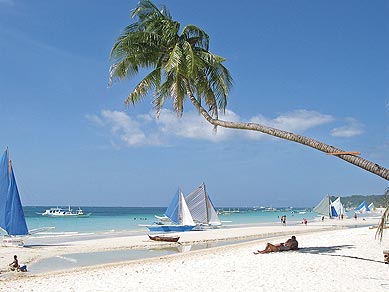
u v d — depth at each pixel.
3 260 25.95
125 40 20.06
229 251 26.64
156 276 16.47
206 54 20.36
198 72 21.06
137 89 20.92
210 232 48.66
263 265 17.70
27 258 27.00
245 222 84.81
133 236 45.16
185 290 13.74
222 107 21.42
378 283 14.32
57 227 74.00
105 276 17.36
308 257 19.55
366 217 102.38
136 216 135.50
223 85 20.89
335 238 29.22
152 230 51.41
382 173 13.64
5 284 16.12
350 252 21.31
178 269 17.98
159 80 21.06
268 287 13.83
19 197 32.69
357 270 16.48
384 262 18.19
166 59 20.98
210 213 56.03
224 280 15.05
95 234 50.97
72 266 23.92
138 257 27.80
